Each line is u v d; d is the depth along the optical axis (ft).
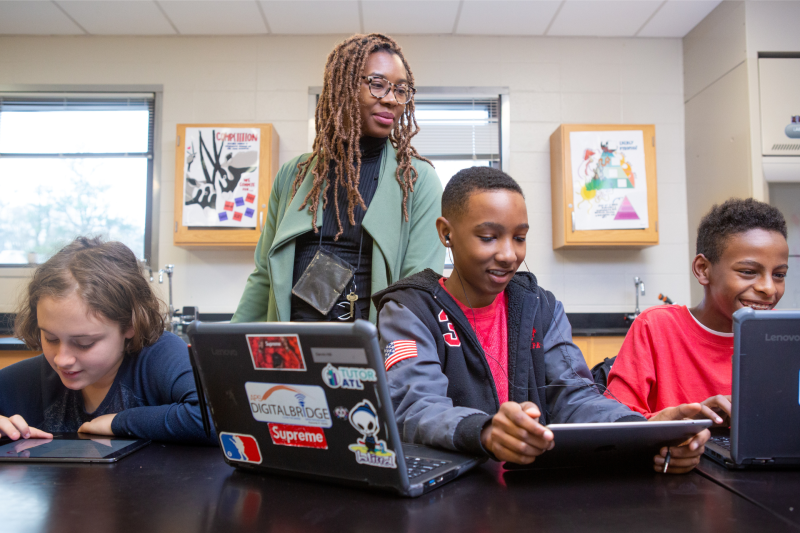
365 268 4.37
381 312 3.31
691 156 11.75
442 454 2.36
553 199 11.61
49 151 11.78
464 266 3.19
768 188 9.89
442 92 11.91
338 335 1.85
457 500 1.94
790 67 9.98
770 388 2.24
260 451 2.23
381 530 1.65
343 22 11.37
